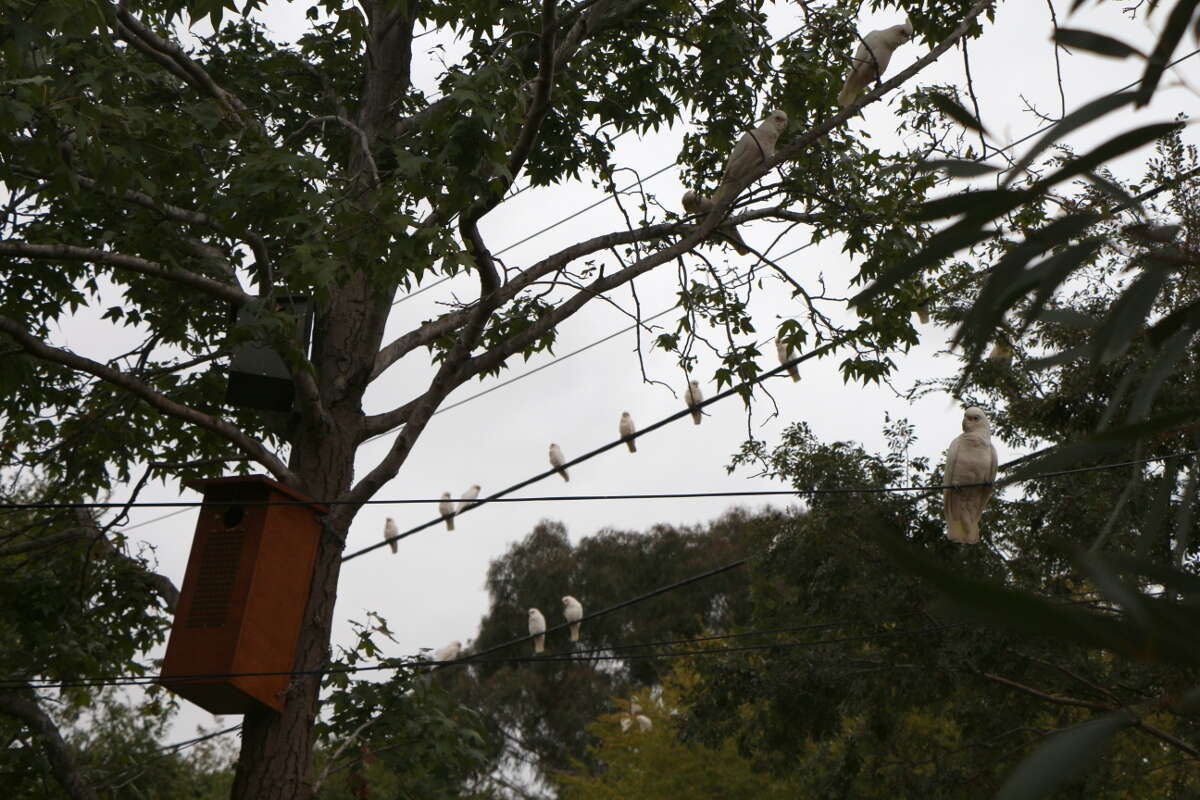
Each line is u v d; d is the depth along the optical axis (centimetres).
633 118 1127
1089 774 1138
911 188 1009
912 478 1332
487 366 925
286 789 788
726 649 1080
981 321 203
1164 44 191
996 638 1173
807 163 1061
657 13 1091
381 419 933
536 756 3559
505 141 789
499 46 916
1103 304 1168
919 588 1239
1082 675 1205
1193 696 125
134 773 1120
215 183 810
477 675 3903
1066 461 195
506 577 4053
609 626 3809
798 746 1430
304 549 824
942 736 1598
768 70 1106
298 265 761
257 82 1089
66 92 743
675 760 2172
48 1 645
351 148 1014
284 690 793
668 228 1045
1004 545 1281
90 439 1141
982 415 947
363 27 891
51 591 1060
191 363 1081
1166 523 1049
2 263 1034
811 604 1321
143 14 985
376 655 860
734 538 3891
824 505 1312
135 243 910
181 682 761
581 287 955
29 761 1013
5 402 1095
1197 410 183
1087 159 187
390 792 807
